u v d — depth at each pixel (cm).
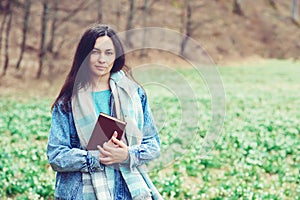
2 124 1648
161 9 4428
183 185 1048
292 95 2625
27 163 1168
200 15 4588
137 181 525
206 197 960
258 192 995
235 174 1126
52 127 525
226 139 1465
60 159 513
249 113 1995
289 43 4806
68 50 3172
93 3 4028
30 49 3447
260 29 4806
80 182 521
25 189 978
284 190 1020
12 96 2459
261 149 1351
